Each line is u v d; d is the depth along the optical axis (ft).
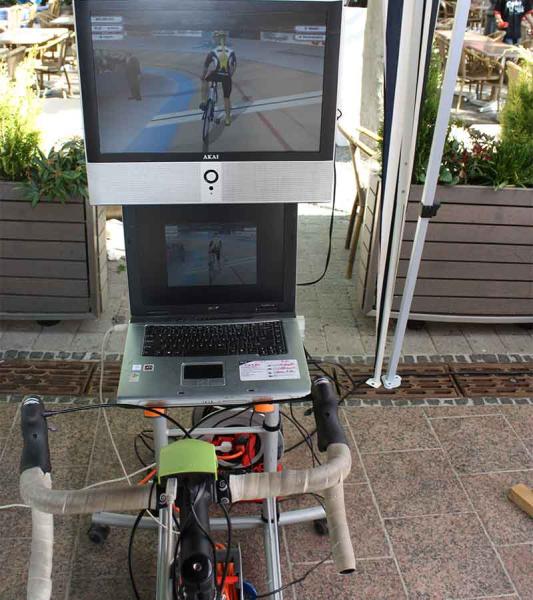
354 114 19.40
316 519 7.23
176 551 4.50
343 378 9.96
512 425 9.11
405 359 10.51
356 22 18.44
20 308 10.52
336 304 11.98
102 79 5.13
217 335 5.89
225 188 5.60
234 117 5.35
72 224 9.98
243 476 4.06
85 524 7.37
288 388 5.29
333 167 5.65
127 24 4.98
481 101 24.82
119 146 5.37
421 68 6.21
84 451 8.41
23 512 7.48
